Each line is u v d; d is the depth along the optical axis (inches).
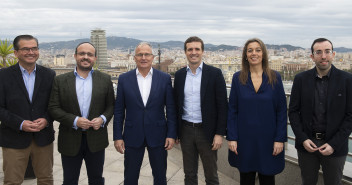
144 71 101.4
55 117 95.0
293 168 114.4
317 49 84.7
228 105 98.8
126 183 102.8
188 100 102.2
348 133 82.0
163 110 103.3
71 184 100.8
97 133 99.1
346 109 83.9
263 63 93.7
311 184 90.9
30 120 94.0
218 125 98.7
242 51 96.0
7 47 197.3
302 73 91.2
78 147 97.3
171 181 136.8
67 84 96.3
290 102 93.2
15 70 93.7
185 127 103.9
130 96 100.0
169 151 180.7
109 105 103.1
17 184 95.3
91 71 101.0
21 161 95.1
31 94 95.5
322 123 86.2
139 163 102.5
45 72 98.6
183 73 103.3
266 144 92.0
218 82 99.1
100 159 102.5
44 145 98.0
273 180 95.5
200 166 152.6
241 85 94.4
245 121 93.1
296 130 89.0
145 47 98.1
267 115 91.4
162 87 101.7
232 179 138.6
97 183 105.0
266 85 91.7
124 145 102.7
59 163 156.3
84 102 97.8
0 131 94.9
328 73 86.4
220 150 146.4
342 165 86.1
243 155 94.2
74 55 98.5
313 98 87.0
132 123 100.1
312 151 84.7
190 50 98.4
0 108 91.1
